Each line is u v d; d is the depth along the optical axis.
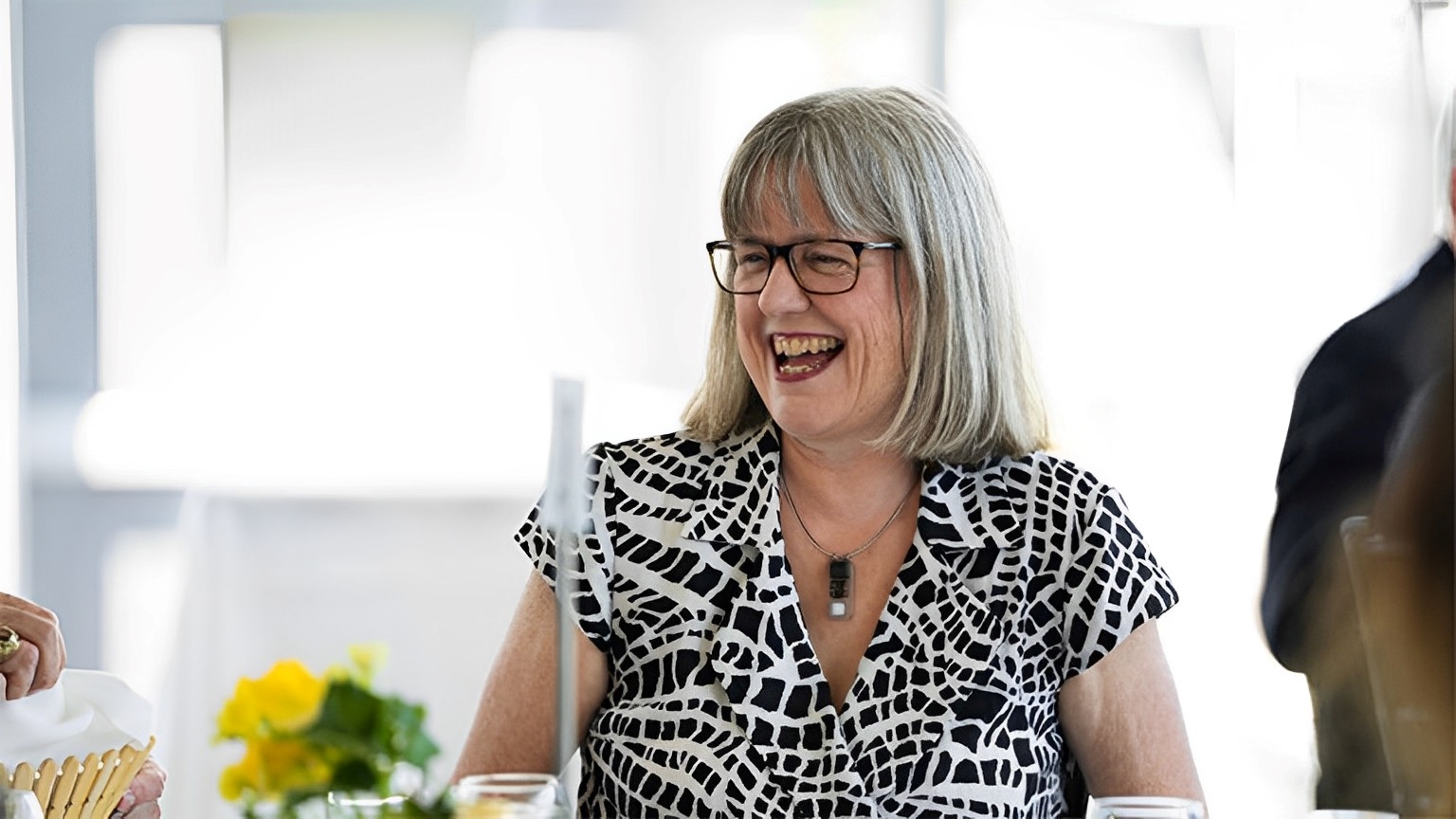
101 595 6.11
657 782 2.53
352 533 6.20
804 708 2.54
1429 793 1.67
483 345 6.18
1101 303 6.00
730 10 5.98
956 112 5.93
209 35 6.07
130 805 2.32
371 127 6.11
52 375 6.10
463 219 6.14
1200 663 5.86
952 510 2.62
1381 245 5.68
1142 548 2.63
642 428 6.09
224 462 6.17
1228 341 5.95
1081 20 5.91
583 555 2.63
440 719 6.11
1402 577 1.70
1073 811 2.69
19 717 2.33
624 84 6.05
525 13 6.02
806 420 2.55
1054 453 2.80
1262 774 5.66
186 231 6.14
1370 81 5.68
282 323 6.17
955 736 2.51
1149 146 5.94
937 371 2.57
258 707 1.83
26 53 5.96
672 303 6.12
